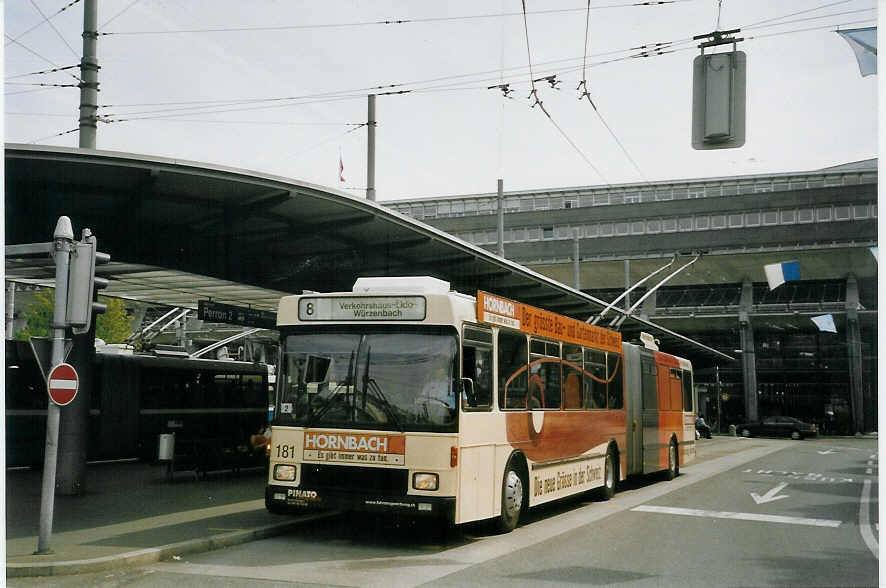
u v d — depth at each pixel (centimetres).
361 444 1018
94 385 2281
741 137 1073
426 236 1673
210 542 992
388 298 1052
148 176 1223
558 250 7181
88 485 1683
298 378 1064
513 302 1201
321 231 1570
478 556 956
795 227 6256
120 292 2045
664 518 1344
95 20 1438
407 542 1056
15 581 805
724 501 1616
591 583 807
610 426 1650
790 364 7025
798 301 6475
